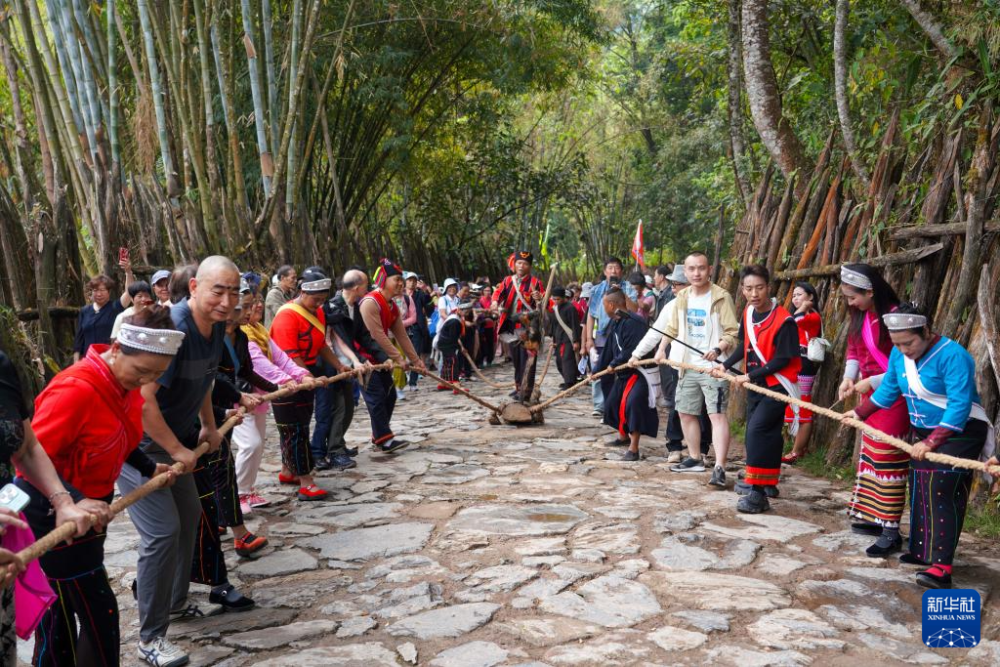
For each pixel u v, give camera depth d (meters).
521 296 11.20
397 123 18.72
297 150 14.48
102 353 3.31
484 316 17.55
